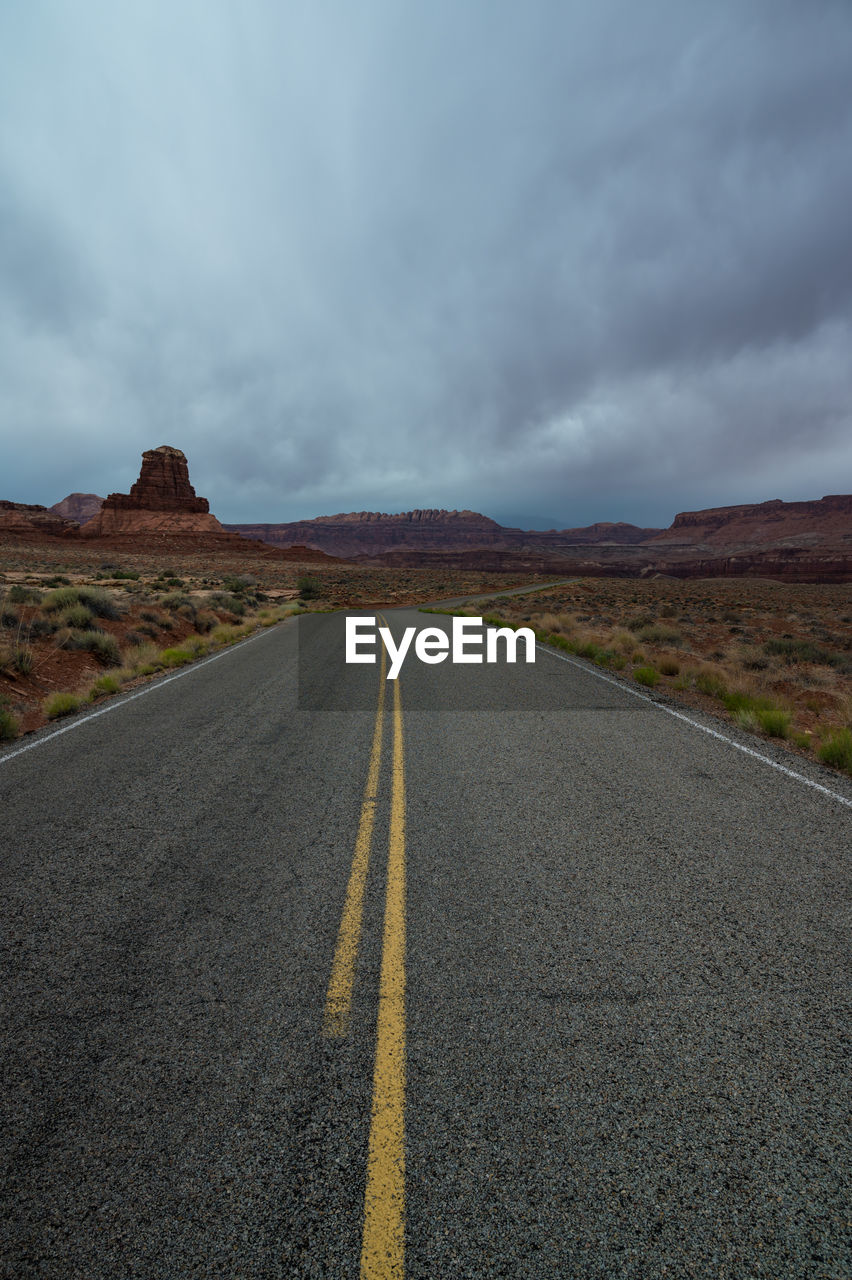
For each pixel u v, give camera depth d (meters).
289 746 6.48
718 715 8.07
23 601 15.25
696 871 3.66
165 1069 2.21
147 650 13.16
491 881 3.56
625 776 5.41
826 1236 1.61
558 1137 1.91
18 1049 2.33
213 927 3.14
